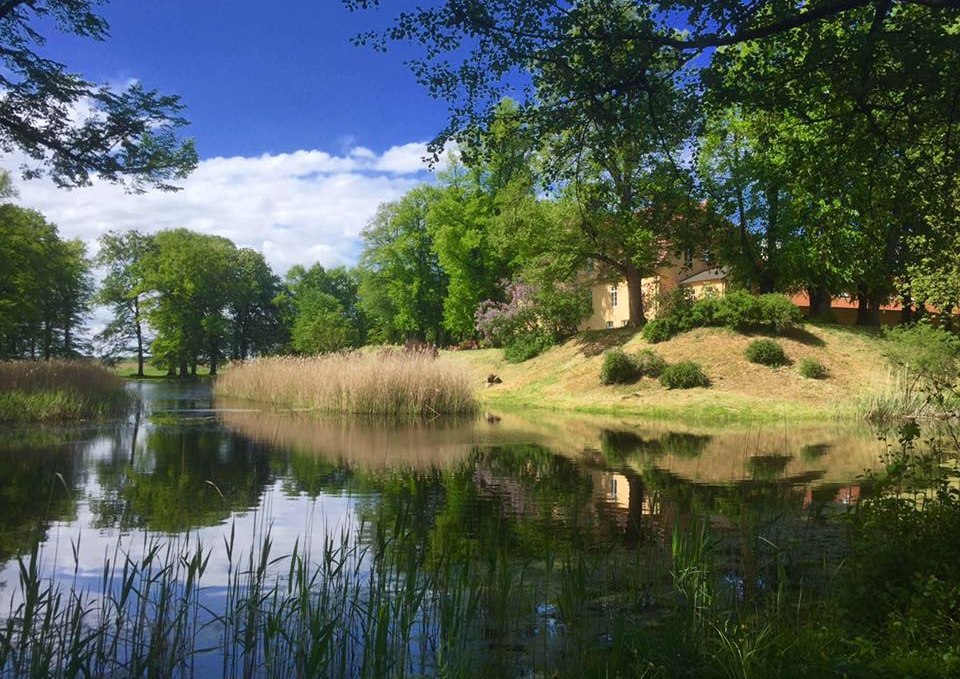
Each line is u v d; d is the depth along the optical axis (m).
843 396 23.67
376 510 9.04
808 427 19.80
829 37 6.50
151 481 11.10
